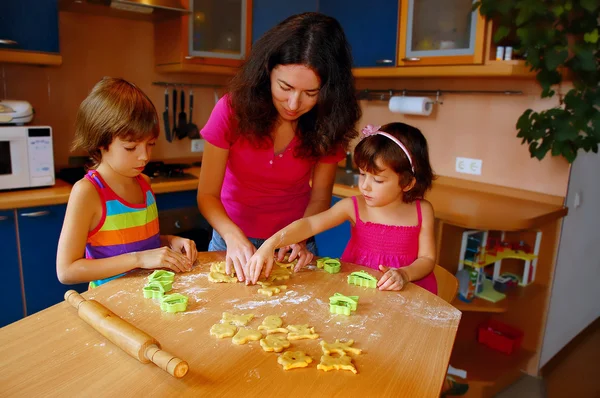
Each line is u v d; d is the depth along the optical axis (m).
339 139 1.32
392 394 0.70
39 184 2.12
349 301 0.98
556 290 2.33
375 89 2.96
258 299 1.01
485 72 2.04
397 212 1.39
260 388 0.70
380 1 2.46
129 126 1.12
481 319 2.47
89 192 1.15
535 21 1.93
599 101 1.92
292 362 0.76
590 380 2.36
